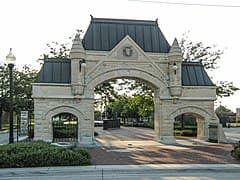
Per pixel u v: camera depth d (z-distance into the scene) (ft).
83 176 44.19
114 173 46.42
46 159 50.88
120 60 91.50
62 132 100.94
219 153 68.85
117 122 215.31
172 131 93.04
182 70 97.96
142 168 48.83
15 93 148.25
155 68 93.25
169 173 46.29
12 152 51.93
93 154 67.31
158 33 100.01
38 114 86.99
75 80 87.71
